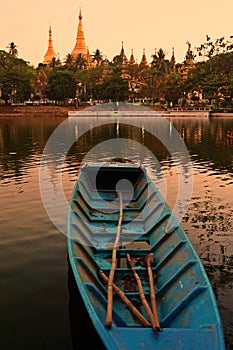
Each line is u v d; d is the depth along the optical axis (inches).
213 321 203.2
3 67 3513.8
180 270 275.1
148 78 3553.2
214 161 978.1
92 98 3582.7
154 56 3971.5
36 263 363.9
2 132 1831.9
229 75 2881.4
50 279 334.3
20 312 288.7
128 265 321.4
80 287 229.6
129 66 3801.7
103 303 237.0
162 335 190.2
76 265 263.3
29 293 313.0
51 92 3452.3
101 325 193.0
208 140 1465.3
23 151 1175.0
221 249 400.8
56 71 3565.5
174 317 229.1
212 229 460.4
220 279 337.4
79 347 246.2
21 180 729.6
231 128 1982.0
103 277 290.5
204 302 224.5
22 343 255.9
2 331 267.7
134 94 3543.3
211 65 3014.3
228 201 585.3
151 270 292.7
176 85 3284.9
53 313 286.2
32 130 1943.9
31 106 3388.3
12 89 3430.1
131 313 254.8
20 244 408.8
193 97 3388.3
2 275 342.0
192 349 182.4
